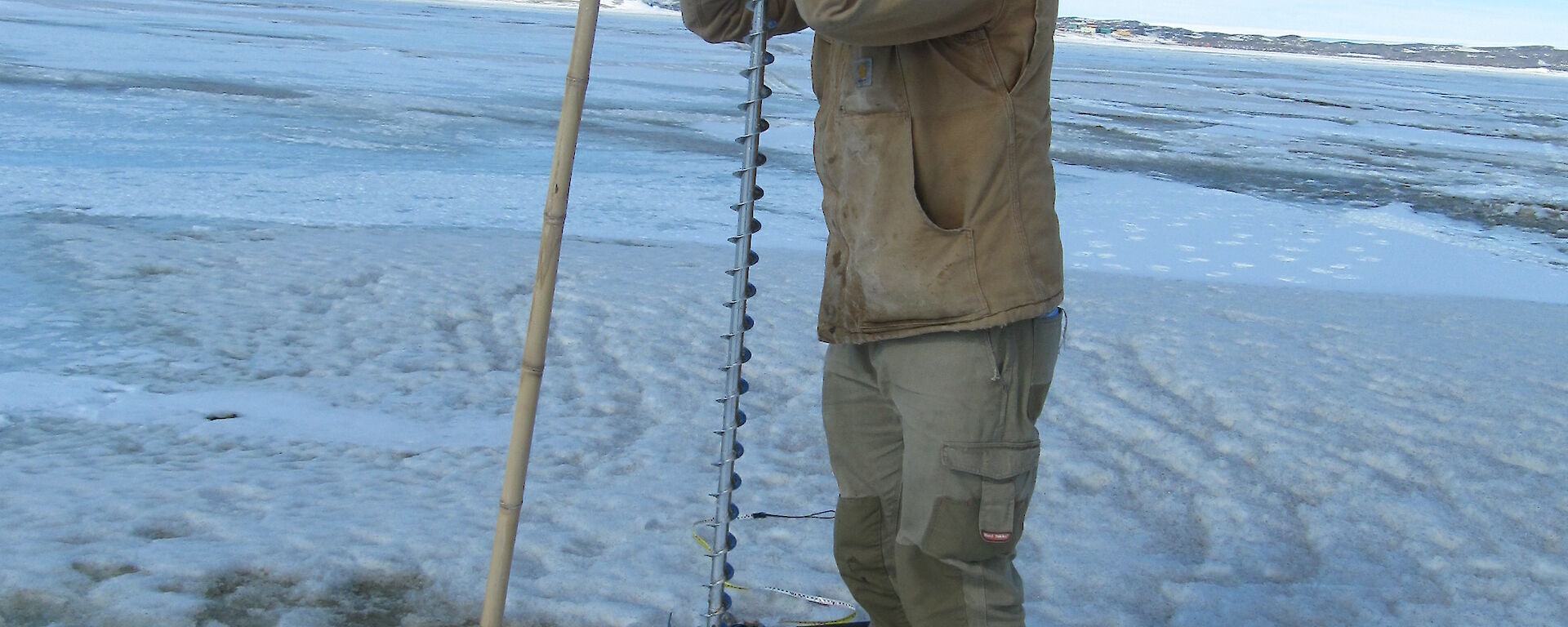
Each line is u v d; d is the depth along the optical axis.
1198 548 3.44
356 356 5.05
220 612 2.66
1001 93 1.89
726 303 2.12
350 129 14.04
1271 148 20.50
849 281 2.05
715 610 2.23
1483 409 4.88
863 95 1.97
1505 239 11.73
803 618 2.79
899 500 2.20
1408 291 8.53
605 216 9.61
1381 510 3.72
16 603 2.62
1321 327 6.41
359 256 6.97
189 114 14.16
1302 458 4.17
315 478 3.57
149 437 3.96
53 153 10.65
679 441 4.11
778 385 4.93
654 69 31.59
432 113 16.34
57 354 4.82
